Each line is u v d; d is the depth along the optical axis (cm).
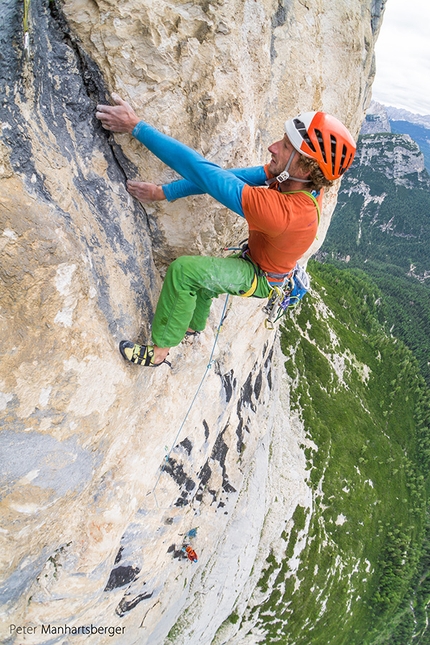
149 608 855
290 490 2420
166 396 585
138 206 398
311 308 4259
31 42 271
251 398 1268
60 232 290
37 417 322
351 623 3020
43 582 461
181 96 341
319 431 3075
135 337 407
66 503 399
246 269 333
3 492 332
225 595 1499
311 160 270
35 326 291
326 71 691
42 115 294
